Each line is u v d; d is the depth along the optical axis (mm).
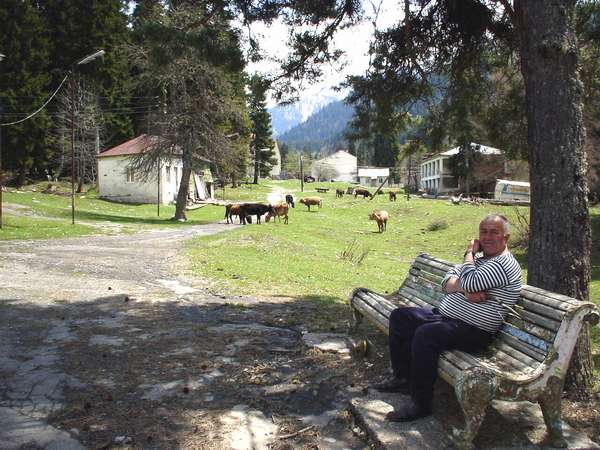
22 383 4742
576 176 4426
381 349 5789
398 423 3893
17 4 44562
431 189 62219
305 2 7430
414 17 7625
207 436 3830
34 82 45094
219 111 32500
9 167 45656
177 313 7539
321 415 4238
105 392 4590
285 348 5867
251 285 10297
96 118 52875
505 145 8680
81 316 7242
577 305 3525
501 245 4090
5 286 9305
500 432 3816
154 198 45906
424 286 5914
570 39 4414
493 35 7375
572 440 3693
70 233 21406
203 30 7227
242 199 59312
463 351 4066
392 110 8438
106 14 51750
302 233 27328
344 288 10805
